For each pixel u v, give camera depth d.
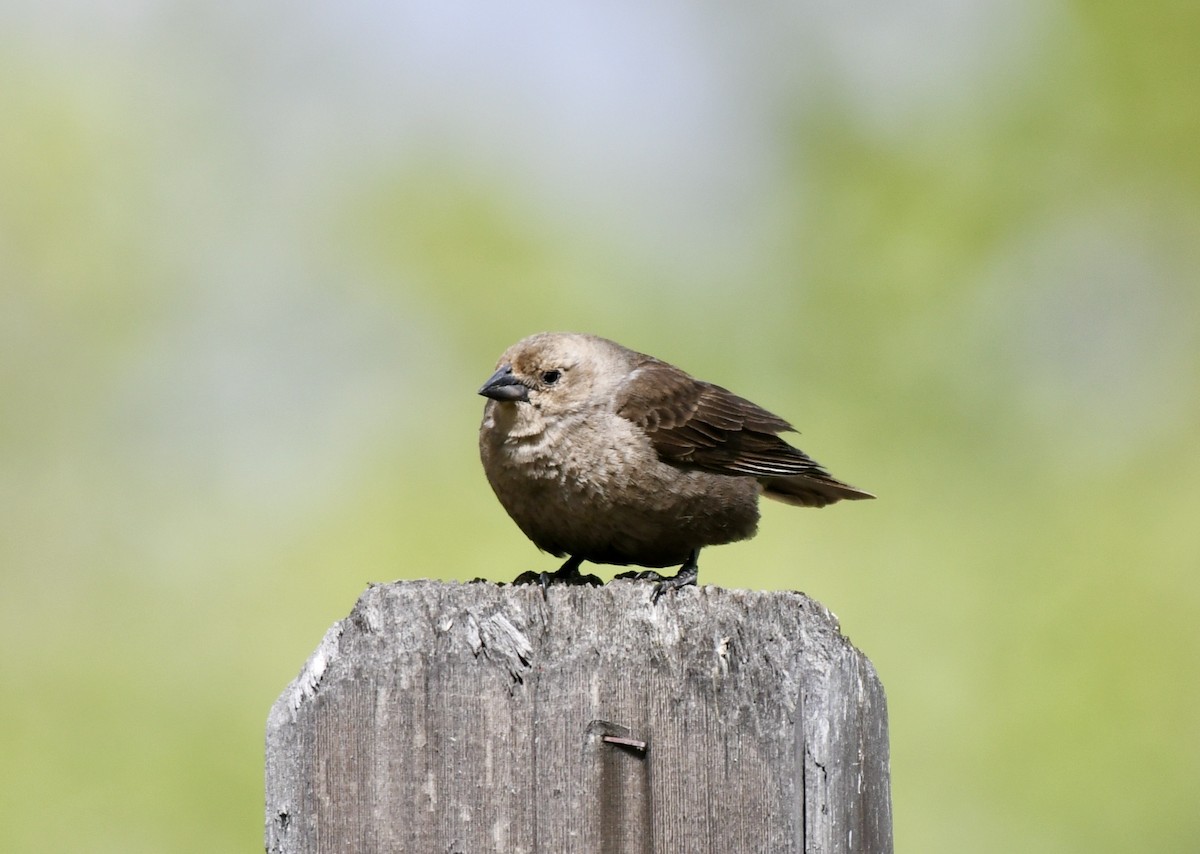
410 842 5.17
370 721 5.23
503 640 5.27
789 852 5.18
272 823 5.24
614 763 5.20
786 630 5.38
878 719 5.50
